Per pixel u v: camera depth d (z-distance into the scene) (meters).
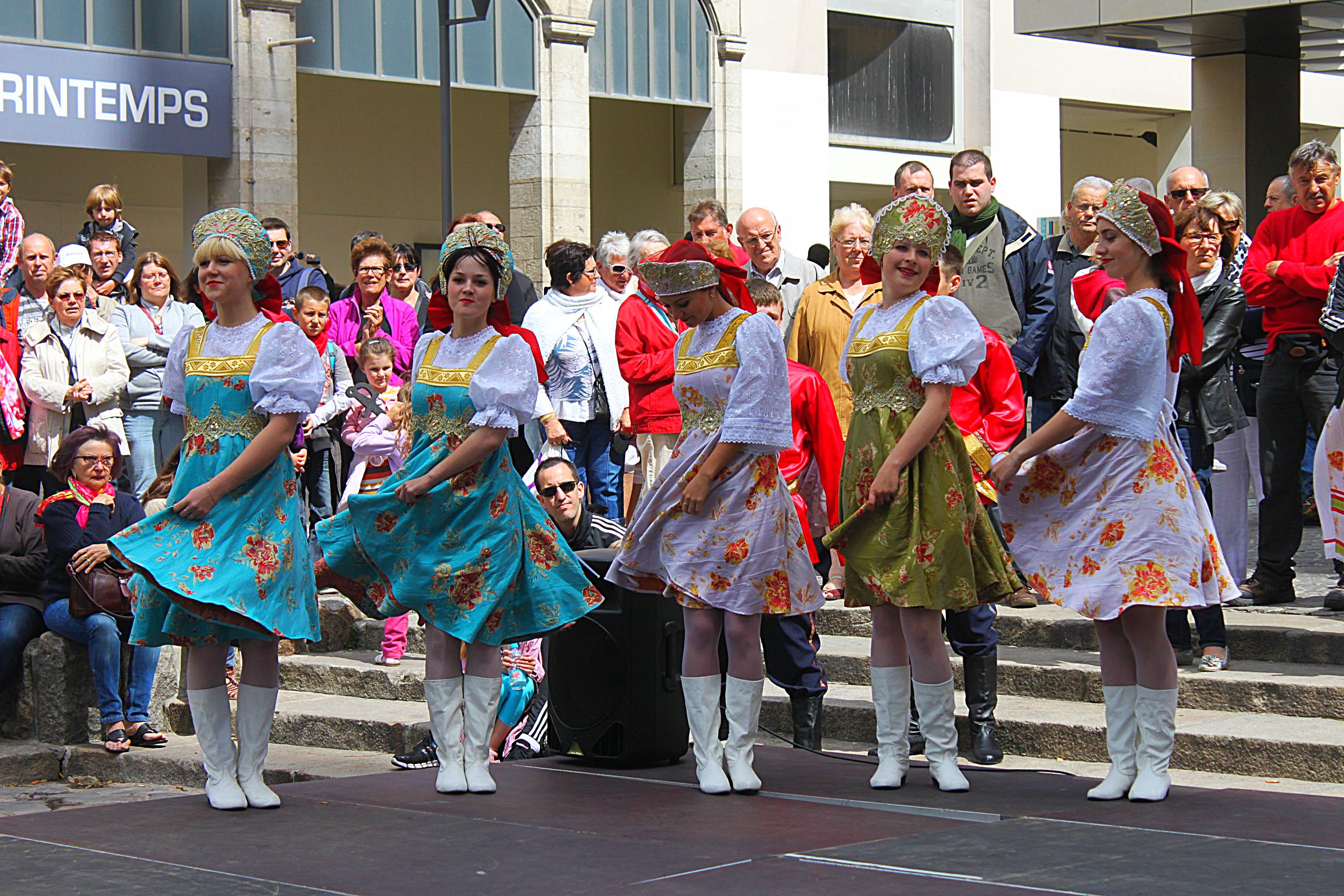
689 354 5.27
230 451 5.02
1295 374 7.44
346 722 7.53
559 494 6.73
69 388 8.74
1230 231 7.77
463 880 4.19
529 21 19.66
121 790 7.26
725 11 21.59
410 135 24.08
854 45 23.67
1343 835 4.57
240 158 17.39
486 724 5.43
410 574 5.25
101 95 16.38
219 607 4.88
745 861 4.36
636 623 5.89
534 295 9.29
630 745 5.88
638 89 20.92
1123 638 5.18
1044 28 14.98
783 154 22.55
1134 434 4.92
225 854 4.50
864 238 7.25
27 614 7.79
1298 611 7.46
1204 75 15.79
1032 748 6.34
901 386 5.16
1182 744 6.06
